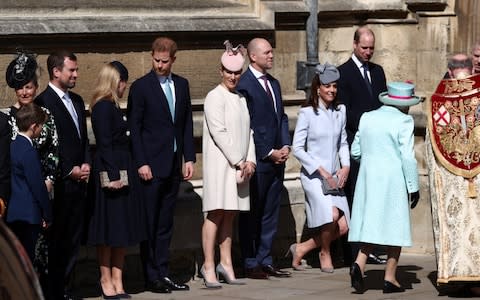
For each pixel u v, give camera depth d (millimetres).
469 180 36406
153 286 37750
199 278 40594
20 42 37625
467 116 36438
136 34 40125
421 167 45688
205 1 43000
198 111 41969
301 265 42531
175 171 37938
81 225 35688
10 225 32188
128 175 36062
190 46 41875
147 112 37406
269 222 40188
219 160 38062
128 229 35938
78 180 35156
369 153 36969
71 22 38812
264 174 39750
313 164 40156
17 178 32219
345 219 40531
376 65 43344
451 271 36344
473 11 47719
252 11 43938
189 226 40531
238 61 38375
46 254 34344
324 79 40094
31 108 32250
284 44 44844
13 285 18672
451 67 36969
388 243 36469
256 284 39062
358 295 36938
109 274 36625
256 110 39594
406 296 36812
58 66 34875
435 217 36875
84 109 35906
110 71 35875
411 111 46125
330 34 46469
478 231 36344
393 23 46688
